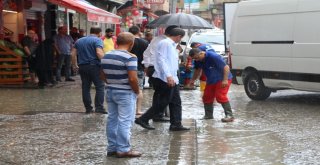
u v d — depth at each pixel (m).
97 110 12.47
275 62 15.12
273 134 10.37
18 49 18.83
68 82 20.30
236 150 8.95
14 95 16.08
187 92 17.91
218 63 11.70
